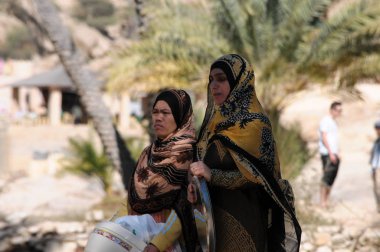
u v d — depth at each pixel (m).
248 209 4.01
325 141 12.73
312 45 13.43
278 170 4.11
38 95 60.09
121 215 4.56
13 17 99.31
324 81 13.78
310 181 13.23
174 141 4.27
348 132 23.41
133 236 4.21
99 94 14.54
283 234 4.11
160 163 4.27
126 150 14.69
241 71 3.92
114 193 16.70
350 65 13.36
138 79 13.44
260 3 13.36
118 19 87.00
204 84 13.77
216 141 3.95
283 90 13.91
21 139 41.94
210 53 13.50
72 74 14.34
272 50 13.55
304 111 24.00
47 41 94.94
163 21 13.78
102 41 84.31
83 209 14.51
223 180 3.88
